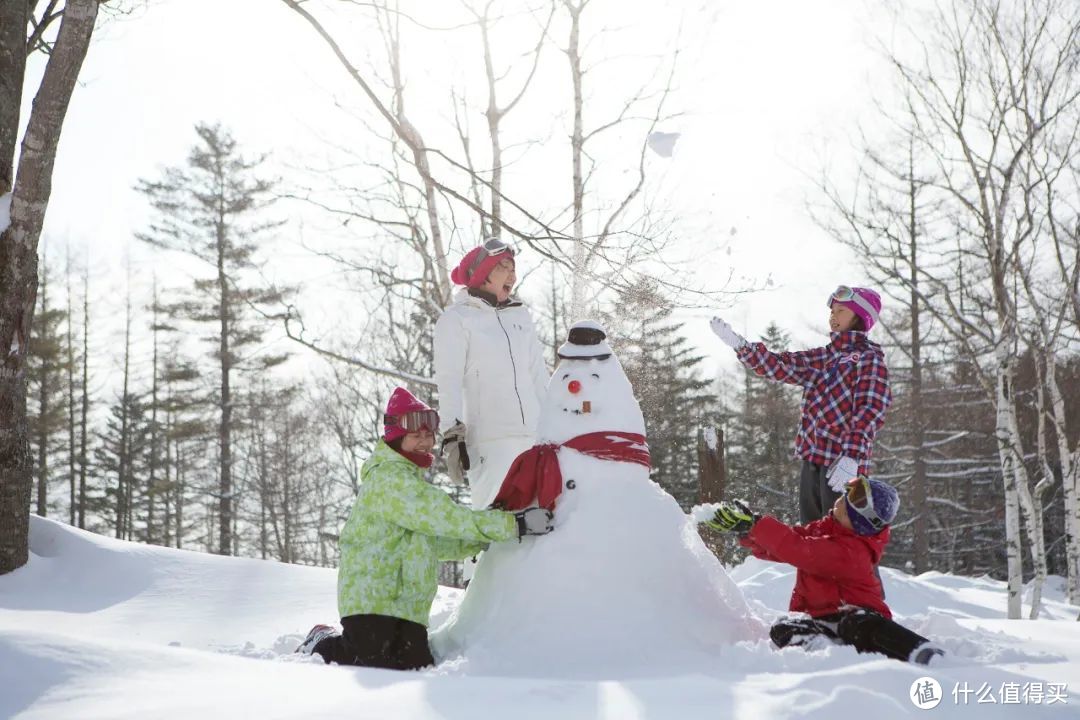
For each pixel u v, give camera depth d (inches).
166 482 1337.4
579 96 465.4
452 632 158.4
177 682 107.3
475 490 188.7
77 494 1590.8
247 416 1262.3
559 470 157.8
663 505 158.9
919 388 937.5
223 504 1266.0
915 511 1090.7
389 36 466.3
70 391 1488.7
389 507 153.8
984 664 133.1
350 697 100.2
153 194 1205.7
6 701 96.8
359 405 1031.0
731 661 134.9
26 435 293.0
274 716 90.7
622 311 334.6
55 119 285.1
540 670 137.8
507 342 188.4
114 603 257.8
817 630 146.3
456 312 187.8
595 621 143.3
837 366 182.5
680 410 859.4
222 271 1186.6
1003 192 400.5
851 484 151.3
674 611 147.5
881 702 98.7
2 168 290.4
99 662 111.3
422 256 486.6
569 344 168.1
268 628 227.8
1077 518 450.9
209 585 277.0
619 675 131.5
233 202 1220.5
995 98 404.8
